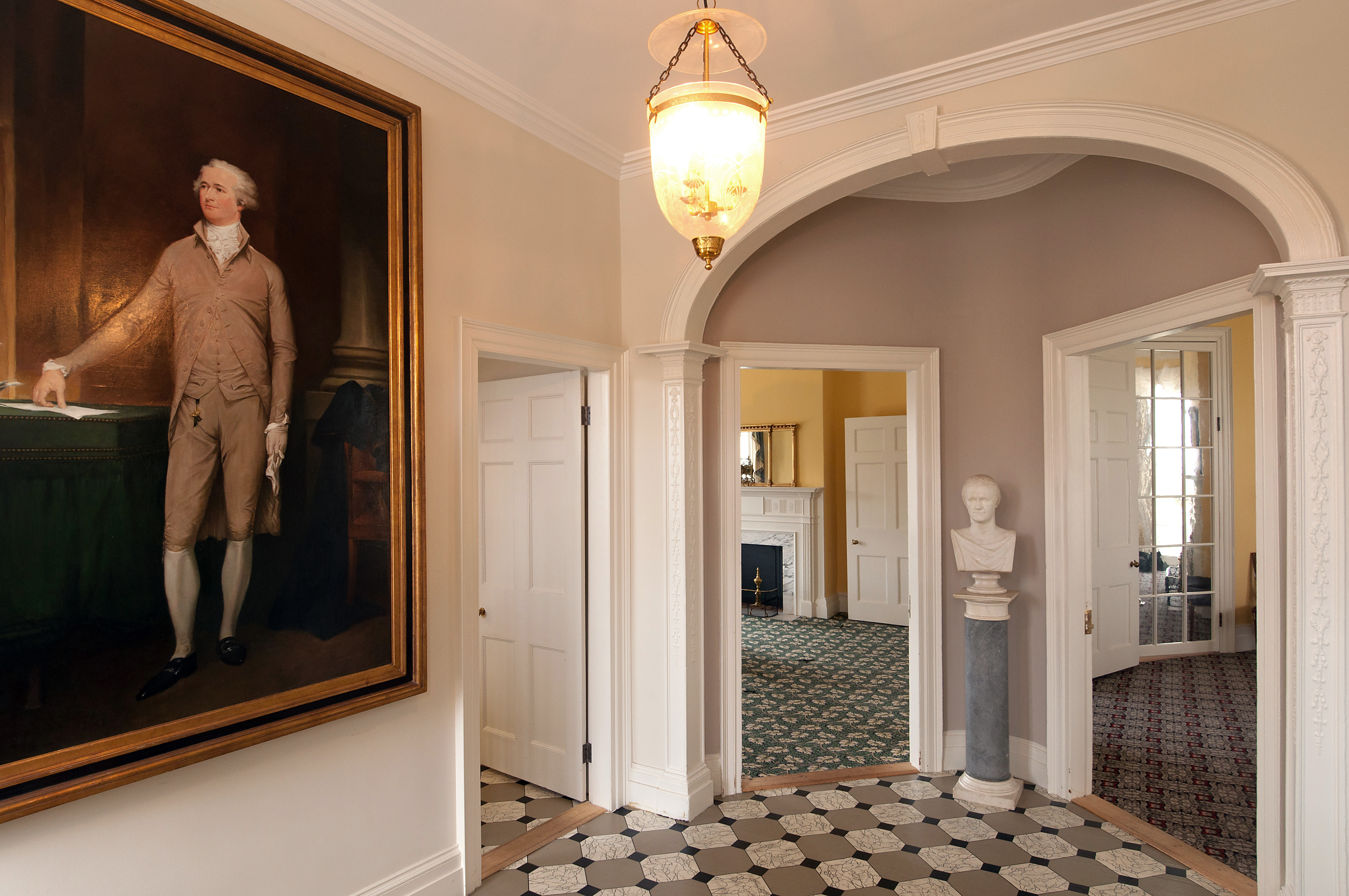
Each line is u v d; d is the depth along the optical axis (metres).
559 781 3.98
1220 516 6.62
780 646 7.21
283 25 2.50
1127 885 3.13
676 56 1.86
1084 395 4.02
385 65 2.81
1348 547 2.51
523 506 4.12
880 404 8.48
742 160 1.66
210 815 2.26
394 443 2.74
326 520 2.52
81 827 1.99
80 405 1.96
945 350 4.39
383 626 2.70
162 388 2.12
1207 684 5.82
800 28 2.82
